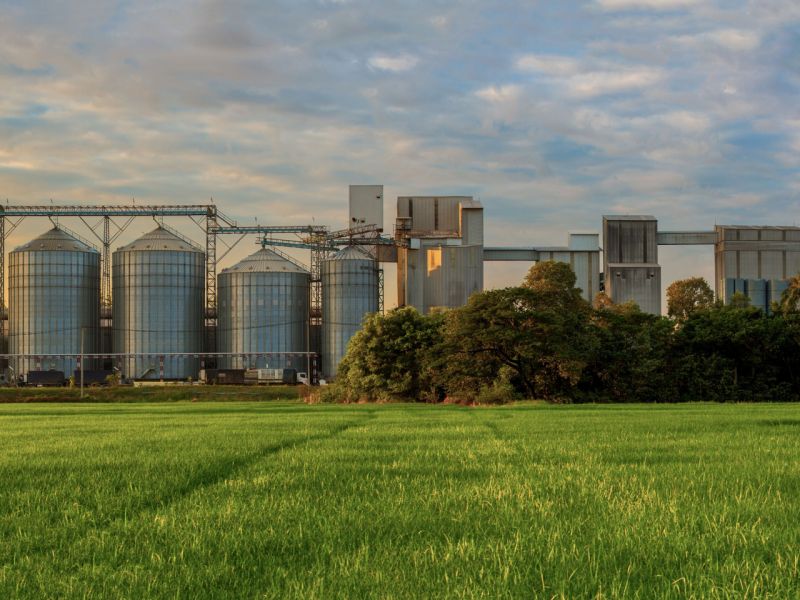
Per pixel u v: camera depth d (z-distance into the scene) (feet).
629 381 277.44
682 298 462.19
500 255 595.47
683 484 61.26
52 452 89.66
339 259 596.70
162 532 46.70
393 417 160.56
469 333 260.83
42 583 37.42
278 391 405.18
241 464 77.56
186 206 593.01
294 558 40.81
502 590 34.55
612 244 576.20
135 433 119.55
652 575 37.22
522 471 69.36
